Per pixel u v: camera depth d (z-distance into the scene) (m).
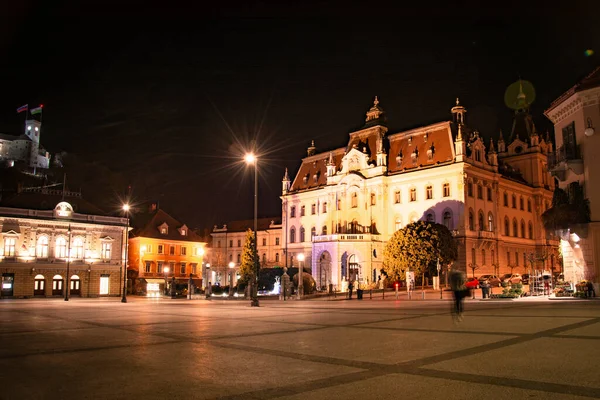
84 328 21.02
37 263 71.31
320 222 98.94
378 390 9.28
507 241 85.31
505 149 101.50
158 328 20.73
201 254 106.25
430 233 66.94
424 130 88.44
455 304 23.27
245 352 13.87
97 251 77.88
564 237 42.53
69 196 81.00
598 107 39.81
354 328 20.02
